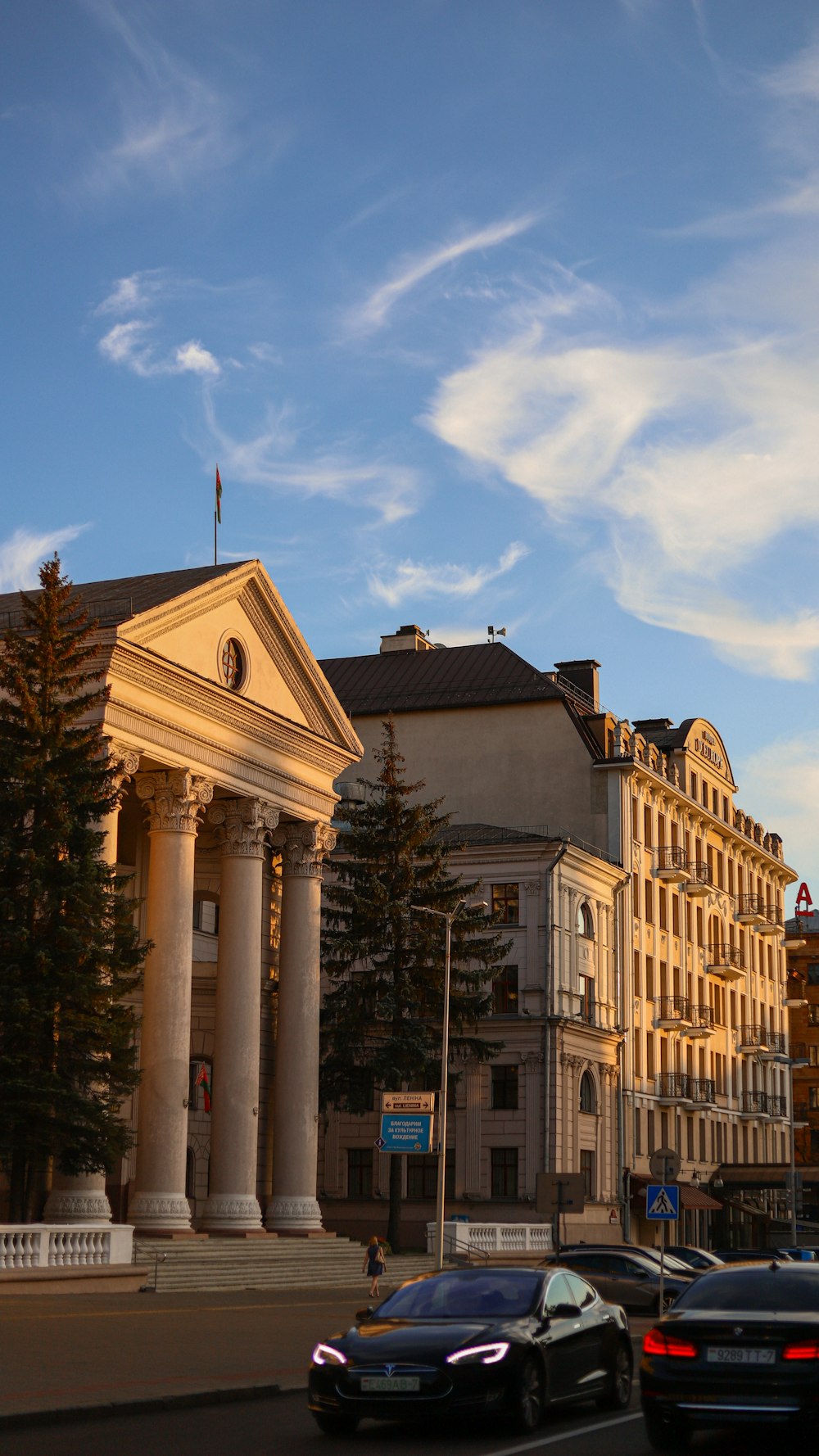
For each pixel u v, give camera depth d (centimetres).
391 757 5697
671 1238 7288
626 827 7150
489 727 7356
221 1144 4500
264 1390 1866
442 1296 1692
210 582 4478
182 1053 4228
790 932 11594
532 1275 1739
